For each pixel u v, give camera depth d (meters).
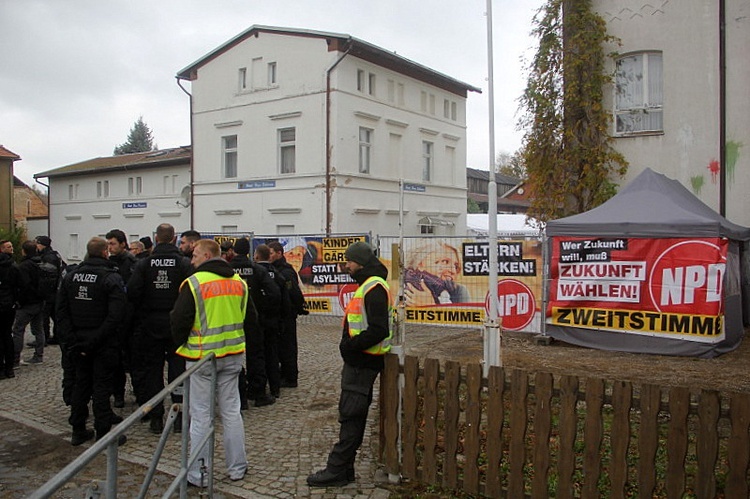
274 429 6.36
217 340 4.91
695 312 9.44
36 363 10.01
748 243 12.36
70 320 5.93
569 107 13.74
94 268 5.95
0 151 37.50
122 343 7.14
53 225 38.19
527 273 11.33
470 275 12.20
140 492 3.39
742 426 3.58
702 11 12.87
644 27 13.33
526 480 4.62
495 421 4.32
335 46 23.66
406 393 4.75
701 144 12.93
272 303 7.30
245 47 26.17
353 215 24.62
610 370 8.61
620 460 3.91
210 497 4.62
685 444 3.73
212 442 4.73
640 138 13.38
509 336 11.62
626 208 10.54
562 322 10.55
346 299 14.35
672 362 9.14
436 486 4.74
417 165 28.52
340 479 4.84
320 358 10.35
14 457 5.73
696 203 11.47
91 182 35.69
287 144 25.20
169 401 7.46
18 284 9.43
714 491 3.67
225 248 8.15
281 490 4.80
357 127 24.86
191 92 28.05
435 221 28.34
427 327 13.61
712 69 12.83
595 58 13.55
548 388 4.12
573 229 10.37
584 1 13.58
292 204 24.83
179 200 31.06
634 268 9.90
